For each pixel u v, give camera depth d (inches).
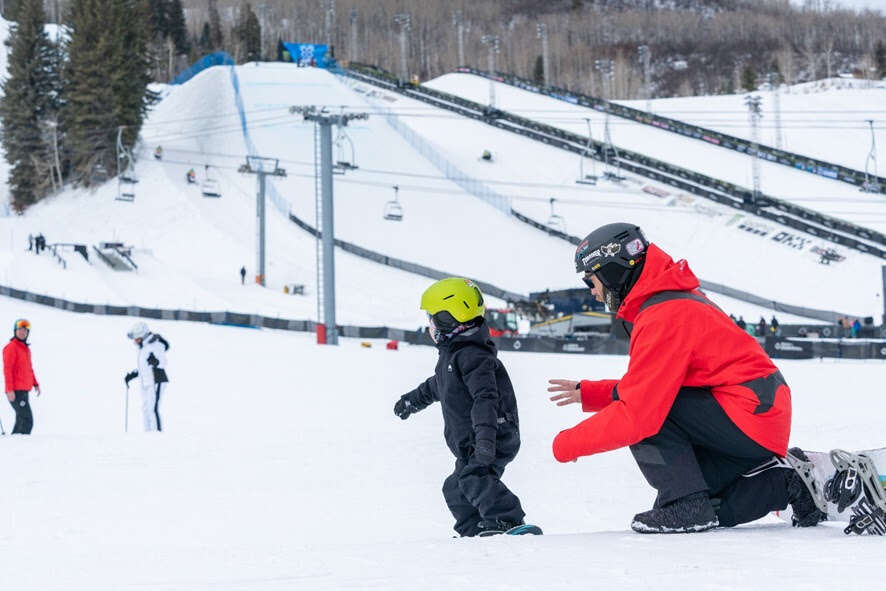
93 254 2075.5
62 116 2994.6
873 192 2503.7
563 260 2162.9
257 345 1075.9
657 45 7509.8
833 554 86.5
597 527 188.9
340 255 2193.7
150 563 107.6
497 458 147.9
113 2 2913.4
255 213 2532.0
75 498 234.7
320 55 4480.8
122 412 534.6
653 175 2701.8
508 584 76.7
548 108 3604.8
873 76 5029.5
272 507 221.0
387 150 2987.2
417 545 110.3
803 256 2079.2
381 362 873.5
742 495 114.3
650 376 110.8
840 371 790.5
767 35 7396.7
